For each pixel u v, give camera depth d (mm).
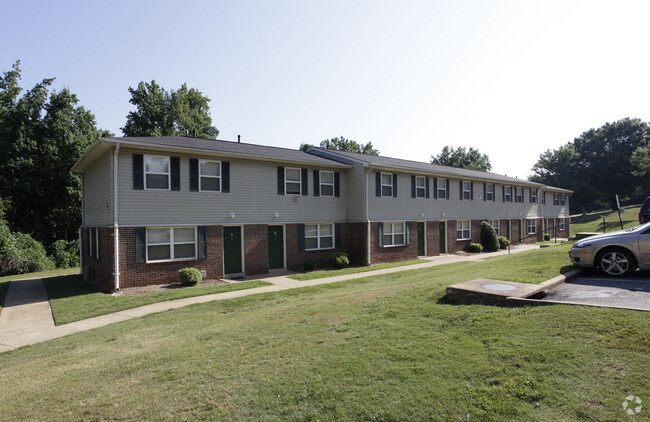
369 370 4363
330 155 21547
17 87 30250
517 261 11062
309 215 18250
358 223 19422
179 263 14156
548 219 35656
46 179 29266
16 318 10000
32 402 4539
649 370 3529
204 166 14938
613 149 56938
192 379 4734
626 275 7676
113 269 12773
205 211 14844
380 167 19406
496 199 28359
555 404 3277
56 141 30359
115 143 12586
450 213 24266
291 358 5027
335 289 11836
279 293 11594
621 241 7723
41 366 6059
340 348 5152
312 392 4031
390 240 20500
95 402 4363
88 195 17922
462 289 6648
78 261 28047
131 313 10000
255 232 16266
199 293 12109
